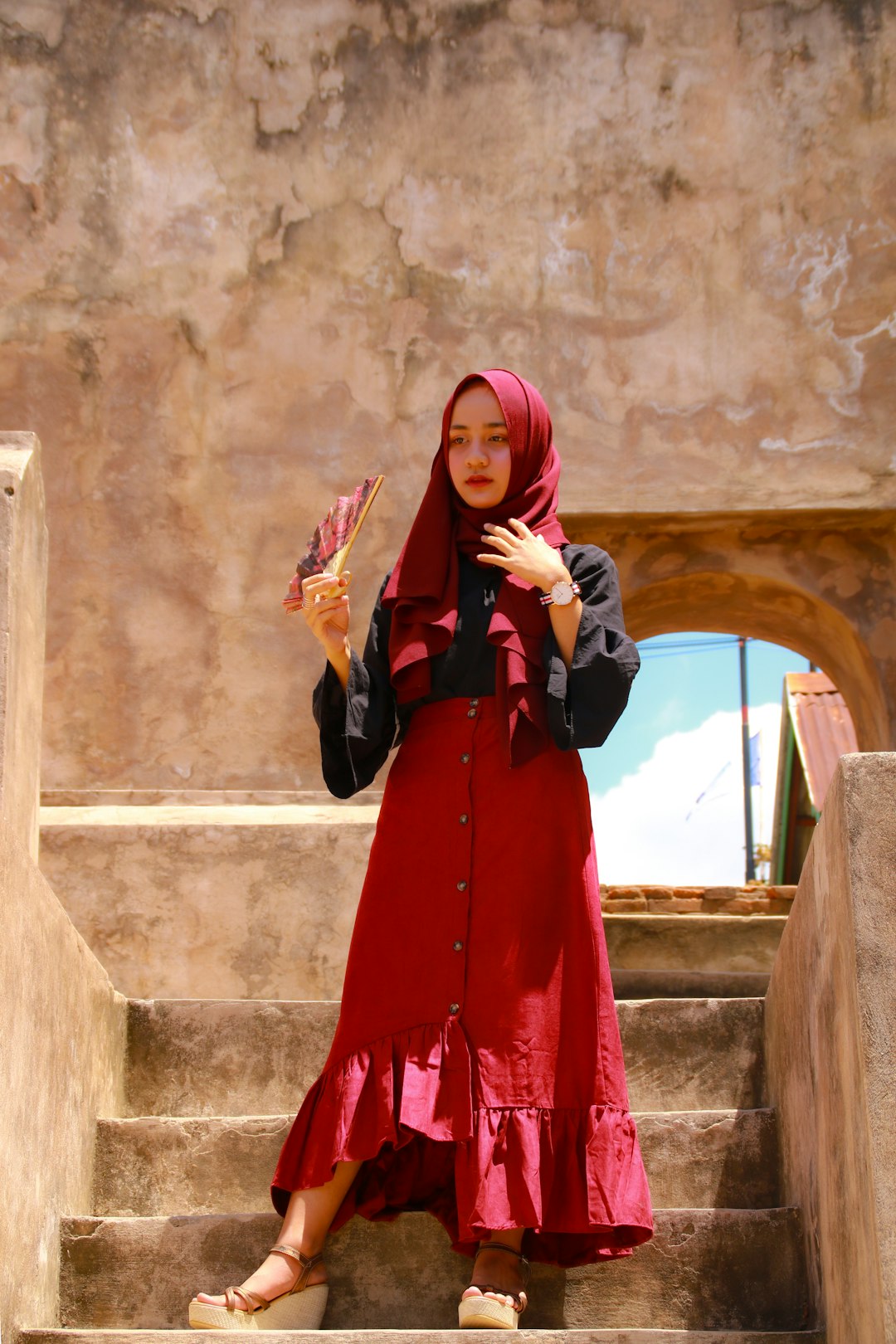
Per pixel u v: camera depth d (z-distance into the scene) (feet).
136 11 21.38
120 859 17.75
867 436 20.44
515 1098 9.95
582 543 21.04
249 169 21.08
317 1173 10.17
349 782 11.16
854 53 21.30
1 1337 9.25
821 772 36.04
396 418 20.48
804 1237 10.64
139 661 19.67
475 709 10.93
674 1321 10.55
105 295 20.72
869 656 20.85
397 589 11.26
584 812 10.80
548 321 20.76
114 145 21.08
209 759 19.40
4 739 10.54
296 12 21.45
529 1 21.50
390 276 20.85
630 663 10.66
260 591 19.90
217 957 17.51
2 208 20.88
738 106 21.25
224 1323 9.74
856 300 20.77
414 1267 10.63
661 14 21.47
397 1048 10.23
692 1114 12.05
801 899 11.14
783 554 21.04
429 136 21.21
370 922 10.69
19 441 12.19
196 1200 12.10
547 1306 10.55
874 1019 8.65
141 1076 13.65
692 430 20.51
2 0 21.35
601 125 21.22
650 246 20.97
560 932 10.39
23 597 11.43
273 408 20.47
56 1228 10.78
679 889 26.76
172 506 20.15
